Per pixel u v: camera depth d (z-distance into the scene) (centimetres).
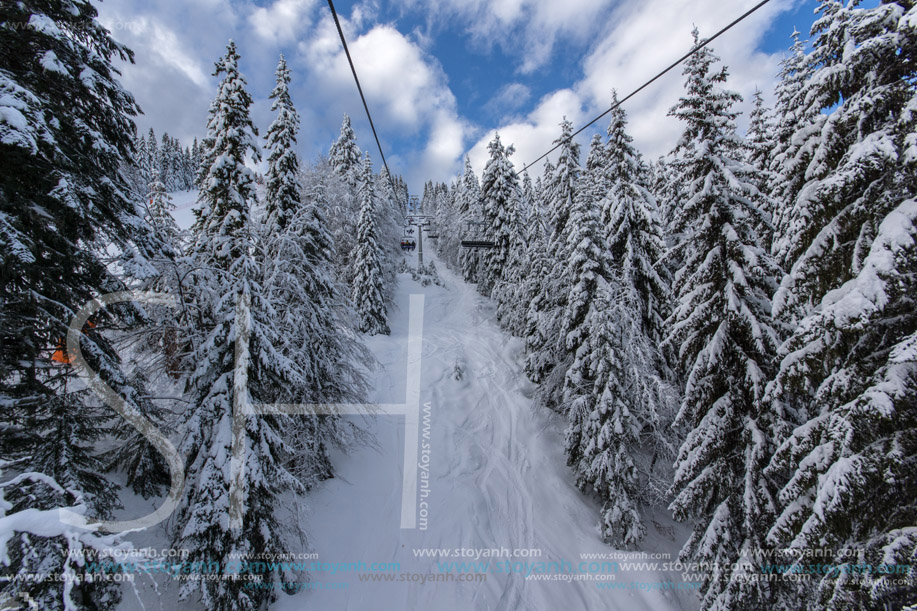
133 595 602
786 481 744
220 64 1179
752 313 781
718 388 839
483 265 3656
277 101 1482
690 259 877
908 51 505
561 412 1505
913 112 454
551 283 1589
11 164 573
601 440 1089
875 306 458
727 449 819
